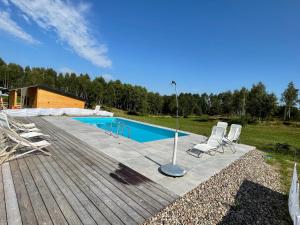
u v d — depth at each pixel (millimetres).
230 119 31625
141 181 3982
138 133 13125
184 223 2822
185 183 4125
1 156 4434
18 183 3436
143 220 2721
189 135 11023
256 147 9484
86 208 2854
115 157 5406
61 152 5445
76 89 39094
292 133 19844
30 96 19531
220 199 3697
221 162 6020
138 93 39438
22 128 7133
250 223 3049
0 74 40844
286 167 6504
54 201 2957
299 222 2498
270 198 4020
